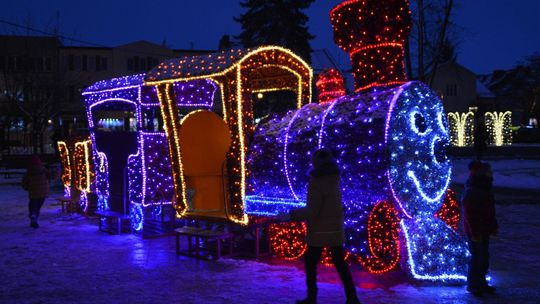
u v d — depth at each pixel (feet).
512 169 78.23
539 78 192.44
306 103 30.17
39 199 37.19
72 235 33.78
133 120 110.73
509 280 22.03
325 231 18.24
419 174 22.74
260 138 27.27
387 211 22.12
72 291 21.29
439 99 23.98
